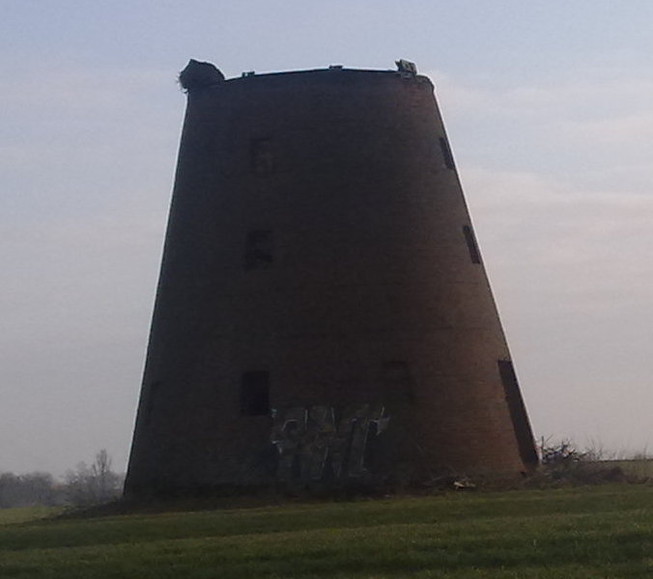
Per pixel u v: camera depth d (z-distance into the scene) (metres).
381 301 50.97
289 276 51.25
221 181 53.19
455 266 52.91
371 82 53.41
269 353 50.69
